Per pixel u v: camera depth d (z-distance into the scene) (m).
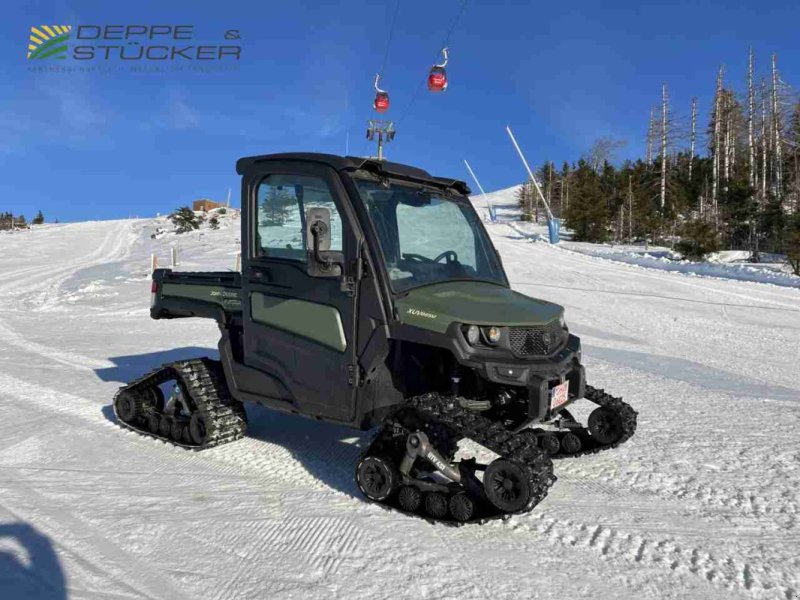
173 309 5.61
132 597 2.92
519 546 3.49
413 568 3.22
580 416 6.31
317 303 4.32
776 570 3.24
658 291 19.48
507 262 28.34
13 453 5.04
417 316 3.89
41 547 3.40
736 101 65.75
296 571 3.18
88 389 7.37
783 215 40.62
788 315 15.13
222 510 3.94
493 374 3.71
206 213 101.88
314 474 4.61
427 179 4.66
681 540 3.58
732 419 6.20
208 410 5.07
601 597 2.97
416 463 4.04
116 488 4.30
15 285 27.75
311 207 4.07
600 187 65.19
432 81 18.05
